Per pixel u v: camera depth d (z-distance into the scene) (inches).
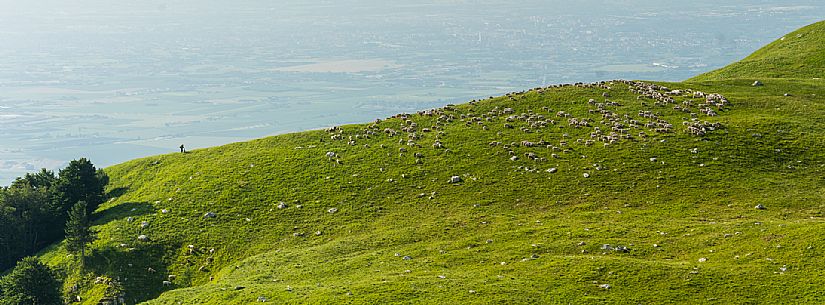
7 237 2864.2
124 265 2476.6
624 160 2765.7
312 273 2052.2
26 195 3019.2
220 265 2394.2
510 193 2610.7
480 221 2388.0
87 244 2630.4
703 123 3058.6
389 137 3280.0
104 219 2866.6
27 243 2925.7
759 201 2338.8
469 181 2746.1
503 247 2090.3
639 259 1894.7
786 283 1646.2
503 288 1729.8
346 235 2432.3
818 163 2645.2
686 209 2317.9
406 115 3572.8
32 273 2253.9
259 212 2704.2
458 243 2177.7
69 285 2436.0
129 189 3235.7
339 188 2810.0
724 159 2706.7
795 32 5310.0
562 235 2146.9
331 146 3250.5
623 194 2502.5
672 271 1766.7
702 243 1973.4
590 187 2581.2
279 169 3048.7
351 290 1775.3
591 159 2810.0
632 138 2965.1
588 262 1859.0
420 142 3166.8
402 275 1903.3
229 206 2778.1
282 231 2536.9
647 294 1660.9
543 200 2532.0
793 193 2388.0
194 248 2514.8
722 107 3304.6
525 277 1812.3
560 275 1802.4
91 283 2423.7
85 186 3078.2
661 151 2810.0
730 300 1599.4
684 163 2694.4
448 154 2999.5
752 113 3223.4
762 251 1847.9
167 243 2566.4
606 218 2300.7
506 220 2375.7
